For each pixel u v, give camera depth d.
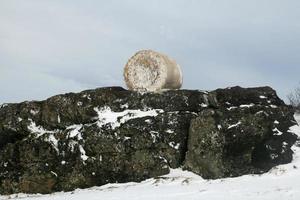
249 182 15.04
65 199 15.66
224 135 16.88
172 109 18.58
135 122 18.34
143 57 20.38
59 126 20.00
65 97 20.03
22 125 20.53
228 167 16.64
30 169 19.61
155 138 17.97
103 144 18.53
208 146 16.95
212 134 16.92
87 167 18.61
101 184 18.33
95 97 19.52
